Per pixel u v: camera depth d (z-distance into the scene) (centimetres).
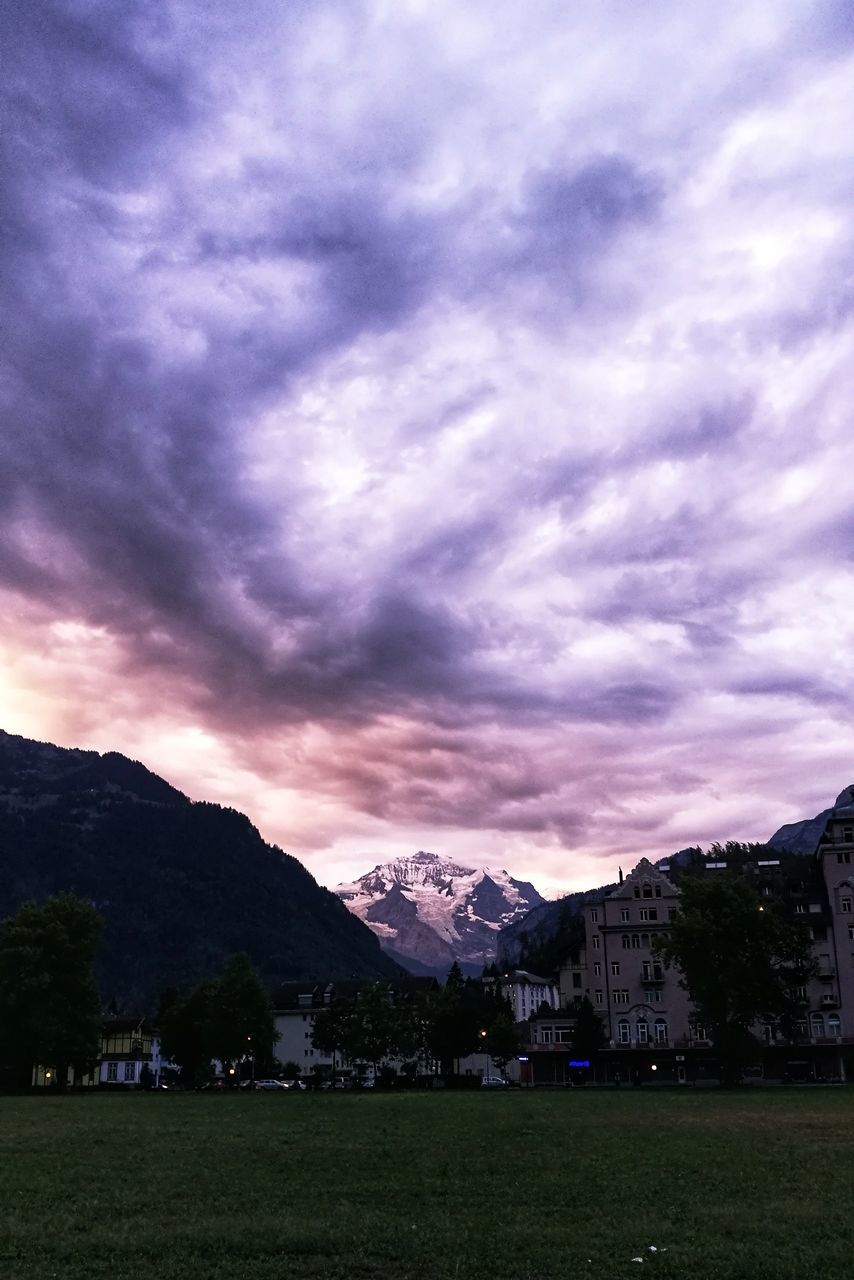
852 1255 2045
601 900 16525
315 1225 2403
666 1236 2267
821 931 15438
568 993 17500
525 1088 13312
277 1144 4466
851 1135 4697
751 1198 2786
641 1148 4147
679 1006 15712
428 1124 5700
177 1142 4606
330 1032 16750
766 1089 11069
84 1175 3356
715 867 18712
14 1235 2277
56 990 12825
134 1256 2080
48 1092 12775
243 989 15125
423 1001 17975
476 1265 2003
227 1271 1950
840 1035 14875
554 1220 2480
